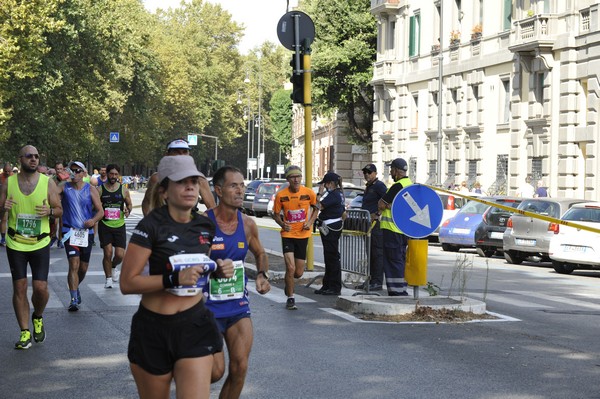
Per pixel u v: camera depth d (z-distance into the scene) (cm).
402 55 5294
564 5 3584
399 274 1388
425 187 1244
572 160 3538
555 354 976
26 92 4572
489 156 4222
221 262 536
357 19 5750
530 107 3809
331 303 1372
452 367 897
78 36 5094
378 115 5625
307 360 928
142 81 7144
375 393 783
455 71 4553
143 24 7419
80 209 1294
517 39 3791
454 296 1338
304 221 1313
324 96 6053
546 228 2227
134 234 514
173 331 506
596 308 1401
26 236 998
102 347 1005
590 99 3419
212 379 586
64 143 5319
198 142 10488
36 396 775
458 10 4612
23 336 995
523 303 1441
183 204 517
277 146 13700
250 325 666
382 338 1065
